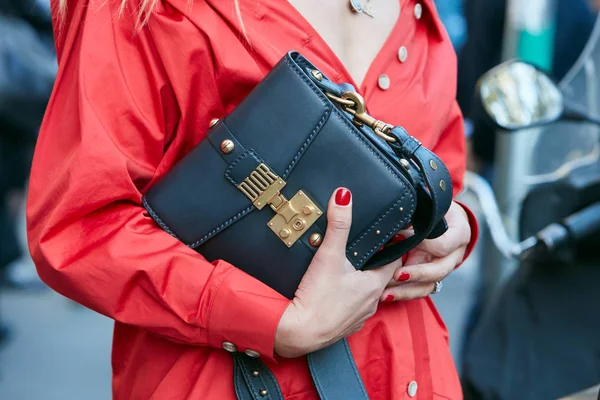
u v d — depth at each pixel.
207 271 1.76
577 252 2.74
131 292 1.78
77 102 1.81
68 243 1.77
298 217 1.77
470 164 4.41
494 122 2.70
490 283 3.93
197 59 1.83
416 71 2.10
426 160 1.78
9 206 6.95
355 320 1.80
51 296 7.07
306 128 1.78
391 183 1.77
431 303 2.21
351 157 1.77
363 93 2.00
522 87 2.74
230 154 1.79
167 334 1.79
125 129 1.82
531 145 3.19
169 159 1.88
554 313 2.78
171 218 1.82
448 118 2.22
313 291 1.75
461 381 2.93
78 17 1.88
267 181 1.78
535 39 4.30
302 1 1.98
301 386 1.87
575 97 3.06
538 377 2.76
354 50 2.03
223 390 1.84
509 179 3.69
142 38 1.84
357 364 1.94
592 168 2.91
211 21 1.85
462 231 2.10
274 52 1.88
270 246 1.79
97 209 1.80
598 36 3.09
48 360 5.46
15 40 5.80
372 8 2.07
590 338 2.74
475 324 4.20
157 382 1.90
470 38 4.47
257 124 1.79
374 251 1.79
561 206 2.89
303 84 1.79
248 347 1.76
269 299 1.75
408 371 1.99
